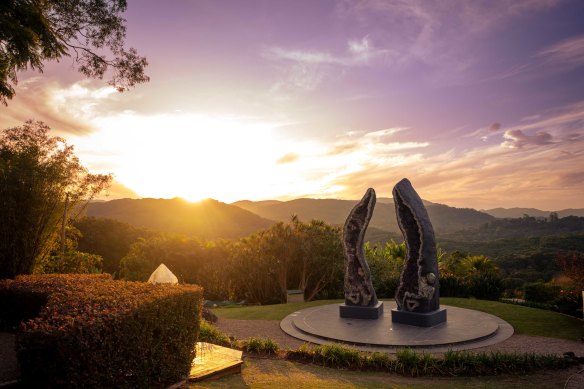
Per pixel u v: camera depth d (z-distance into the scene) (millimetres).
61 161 12883
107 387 4926
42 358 4496
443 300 16000
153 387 5840
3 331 8984
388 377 7793
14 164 11953
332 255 22188
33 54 11047
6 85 10906
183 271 26359
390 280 18688
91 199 14469
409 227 12391
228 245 28031
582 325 11898
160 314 5957
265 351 9344
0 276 11438
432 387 7145
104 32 13031
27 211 11805
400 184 12633
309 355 8875
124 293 6629
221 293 24703
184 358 6551
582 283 13391
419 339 10305
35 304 8211
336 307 15211
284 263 21922
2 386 5391
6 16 9867
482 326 11578
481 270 23188
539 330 11555
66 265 14523
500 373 7898
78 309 5504
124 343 5199
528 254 40750
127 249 39594
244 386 6758
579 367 8188
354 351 8719
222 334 10211
